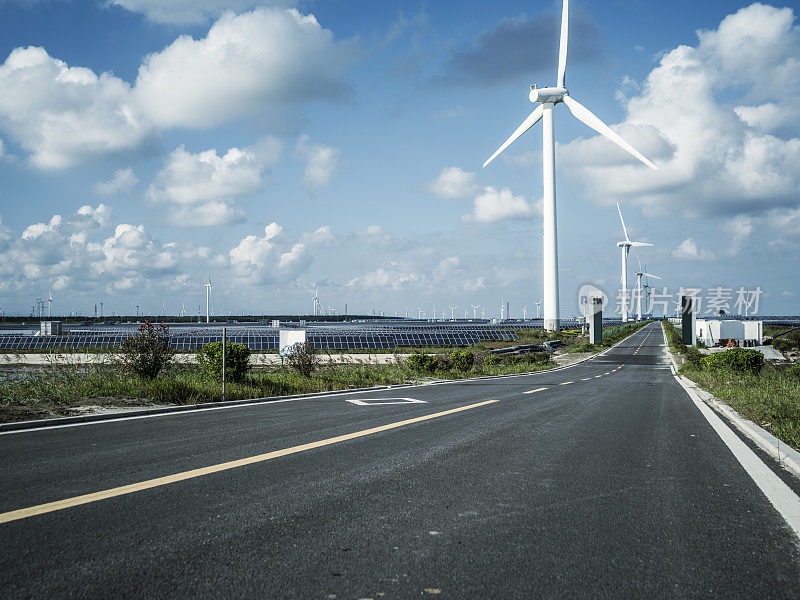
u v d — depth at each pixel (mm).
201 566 3348
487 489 5266
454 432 8688
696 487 5500
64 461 6137
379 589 3078
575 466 6387
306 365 21500
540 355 50594
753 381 17906
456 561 3494
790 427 8547
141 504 4562
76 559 3414
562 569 3402
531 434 8695
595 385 22641
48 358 16625
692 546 3842
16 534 3824
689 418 11359
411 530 4062
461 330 86125
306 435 8094
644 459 6887
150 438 7691
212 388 14102
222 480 5395
